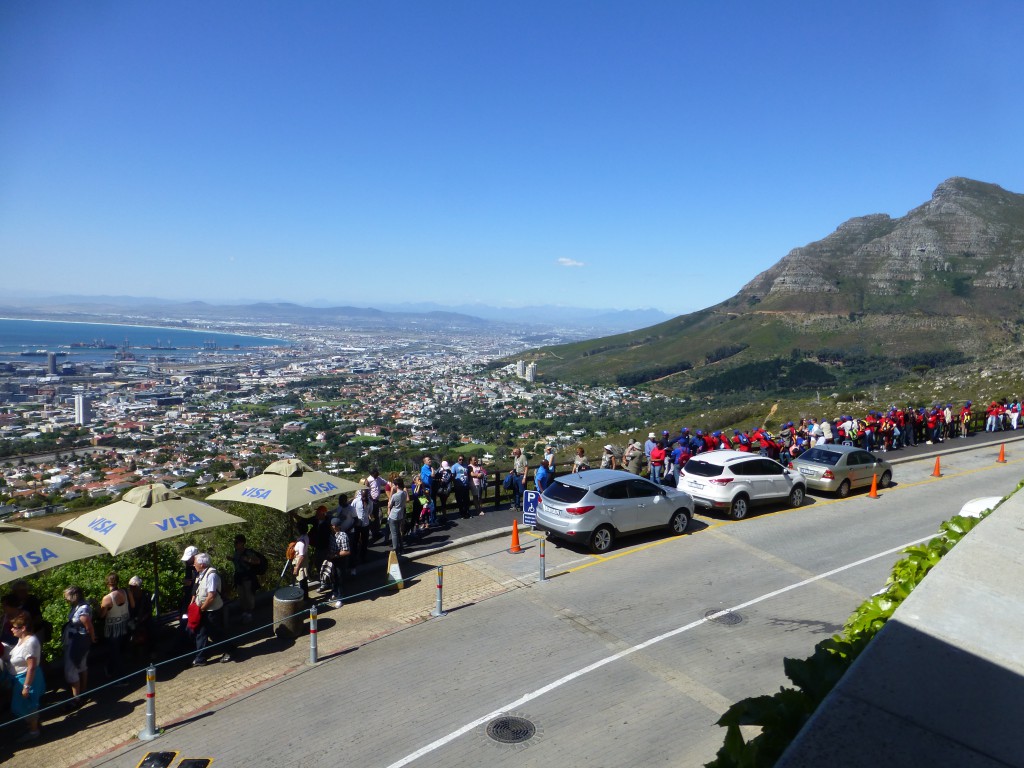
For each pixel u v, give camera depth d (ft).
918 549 18.97
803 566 47.80
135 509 33.91
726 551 51.06
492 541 53.98
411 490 54.39
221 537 43.93
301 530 47.91
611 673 31.91
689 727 27.22
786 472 64.13
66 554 30.09
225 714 28.68
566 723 27.61
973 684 10.91
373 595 42.57
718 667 32.53
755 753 10.14
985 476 80.53
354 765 24.86
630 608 40.09
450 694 30.01
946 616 13.50
